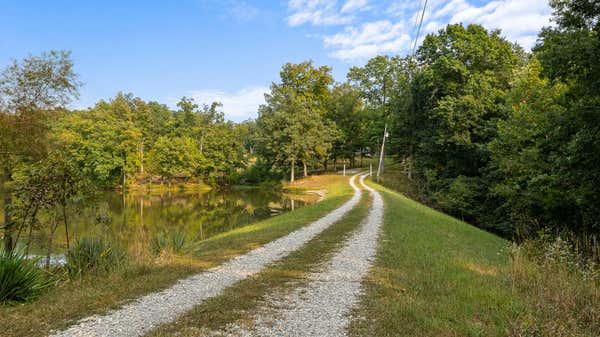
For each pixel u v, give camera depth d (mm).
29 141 15125
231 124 73375
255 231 15305
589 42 11828
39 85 15391
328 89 62250
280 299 6219
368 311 5613
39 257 7414
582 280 6926
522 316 5242
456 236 13812
